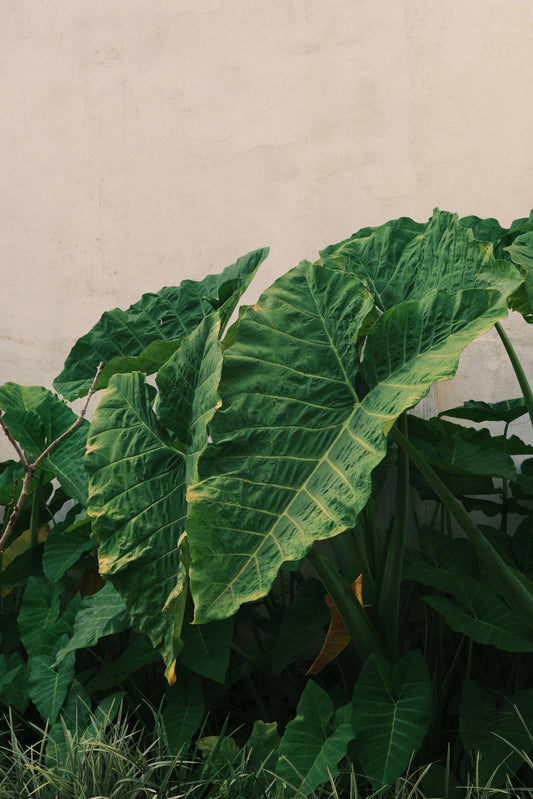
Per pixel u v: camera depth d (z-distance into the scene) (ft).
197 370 5.38
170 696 6.48
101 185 10.34
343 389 4.91
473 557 7.07
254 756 5.84
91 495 5.26
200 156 10.00
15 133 10.68
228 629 6.44
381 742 5.32
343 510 4.20
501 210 9.01
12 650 8.29
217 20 10.00
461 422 9.19
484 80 9.11
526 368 9.00
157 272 10.09
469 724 5.62
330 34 9.59
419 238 6.02
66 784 5.33
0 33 10.80
